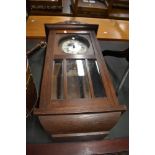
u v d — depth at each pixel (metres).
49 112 0.73
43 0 1.67
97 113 0.75
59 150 0.83
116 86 1.18
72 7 1.79
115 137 0.93
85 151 0.83
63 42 1.04
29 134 0.91
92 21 1.73
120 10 1.87
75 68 0.91
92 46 1.02
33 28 1.53
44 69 0.89
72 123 0.75
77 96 0.81
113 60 1.36
